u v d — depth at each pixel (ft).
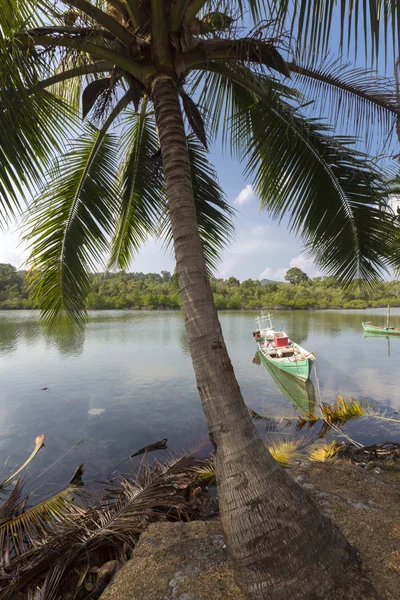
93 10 8.15
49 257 14.25
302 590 5.48
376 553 6.54
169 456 23.13
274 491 6.11
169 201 7.72
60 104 11.66
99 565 9.73
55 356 68.23
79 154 14.03
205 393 6.72
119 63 8.64
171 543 7.64
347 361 60.85
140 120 15.01
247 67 10.82
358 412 29.22
